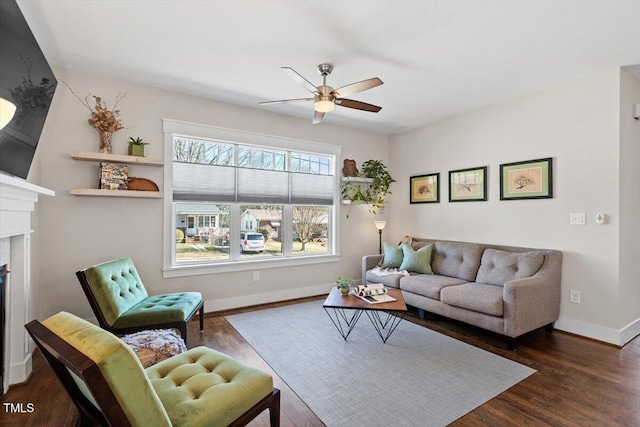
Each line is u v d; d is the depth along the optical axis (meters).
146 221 3.47
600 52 2.72
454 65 2.97
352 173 5.01
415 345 2.96
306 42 2.59
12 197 1.99
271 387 1.62
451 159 4.51
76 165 3.12
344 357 2.71
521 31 2.41
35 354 2.72
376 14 2.22
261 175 4.29
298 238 4.71
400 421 1.89
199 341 3.03
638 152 3.21
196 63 2.96
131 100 3.38
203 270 3.81
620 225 2.99
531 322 2.96
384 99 3.83
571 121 3.30
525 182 3.66
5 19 1.64
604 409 2.00
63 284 3.07
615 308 2.99
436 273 4.17
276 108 4.17
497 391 2.20
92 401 1.35
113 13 2.22
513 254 3.49
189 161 3.84
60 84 3.05
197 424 1.29
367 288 3.20
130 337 2.15
